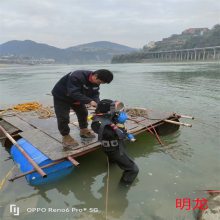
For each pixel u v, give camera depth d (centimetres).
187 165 564
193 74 2930
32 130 695
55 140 613
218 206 405
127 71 4269
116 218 409
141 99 1366
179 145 678
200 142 692
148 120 735
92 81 508
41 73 4697
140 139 723
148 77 2798
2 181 525
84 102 501
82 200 460
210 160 584
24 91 1984
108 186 500
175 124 779
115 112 488
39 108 951
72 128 683
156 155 623
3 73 4906
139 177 522
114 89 1814
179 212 414
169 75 2947
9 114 884
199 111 1030
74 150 552
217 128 801
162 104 1204
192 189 473
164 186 486
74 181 522
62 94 535
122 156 493
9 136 676
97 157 622
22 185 509
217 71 3303
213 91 1531
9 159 638
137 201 448
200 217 392
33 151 568
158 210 421
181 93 1505
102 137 484
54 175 530
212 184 486
